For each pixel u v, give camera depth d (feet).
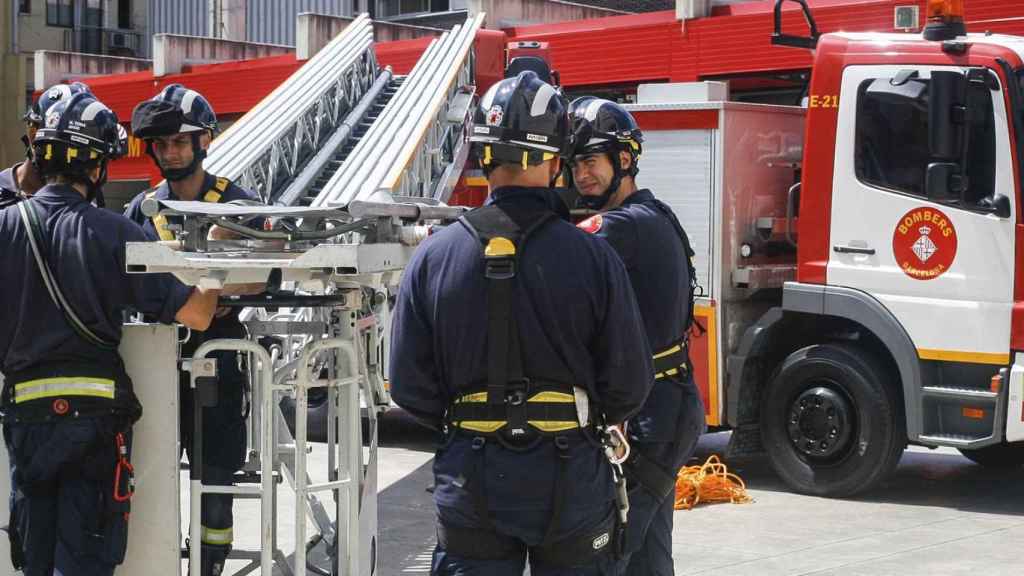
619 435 12.32
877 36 26.32
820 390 26.86
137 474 13.97
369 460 15.69
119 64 78.89
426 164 31.19
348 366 14.57
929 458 32.22
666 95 29.04
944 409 25.36
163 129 17.03
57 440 13.03
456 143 34.09
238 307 14.48
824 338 27.76
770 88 37.47
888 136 25.94
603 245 11.21
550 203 11.25
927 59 25.40
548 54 37.35
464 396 11.02
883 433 26.13
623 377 11.14
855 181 26.32
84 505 13.16
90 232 13.23
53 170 13.57
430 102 31.71
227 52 65.10
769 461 31.07
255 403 17.54
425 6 94.58
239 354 16.25
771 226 28.40
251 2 97.35
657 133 28.81
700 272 28.25
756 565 21.52
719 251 27.99
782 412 27.48
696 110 28.22
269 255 13.43
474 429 10.93
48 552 13.44
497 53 37.24
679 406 14.47
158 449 13.94
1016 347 24.45
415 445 33.27
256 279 13.19
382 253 13.50
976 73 24.59
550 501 10.77
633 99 38.96
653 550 14.65
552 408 10.87
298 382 14.15
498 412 10.83
